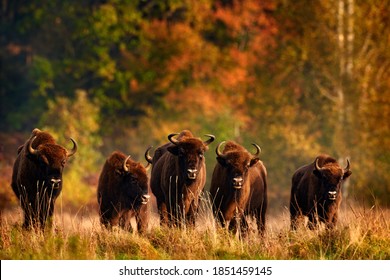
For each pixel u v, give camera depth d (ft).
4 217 239.91
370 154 560.61
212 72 645.92
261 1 633.61
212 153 544.62
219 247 216.13
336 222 253.03
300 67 592.60
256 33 646.33
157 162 271.90
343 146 567.18
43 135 250.57
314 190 255.29
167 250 220.23
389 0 573.74
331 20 577.02
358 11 573.74
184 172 245.65
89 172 558.97
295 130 583.17
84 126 584.81
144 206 253.65
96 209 453.99
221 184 248.93
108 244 217.15
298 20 588.91
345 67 577.84
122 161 256.32
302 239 221.46
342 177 253.65
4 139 653.71
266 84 599.57
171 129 635.66
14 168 262.88
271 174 575.38
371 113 565.94
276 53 599.98
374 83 574.15
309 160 576.20
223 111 609.83
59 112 586.04
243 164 243.40
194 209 250.78
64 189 495.82
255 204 262.67
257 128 598.34
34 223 238.07
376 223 226.38
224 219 247.29
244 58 622.95
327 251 216.33
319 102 584.40
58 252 208.95
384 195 516.32
